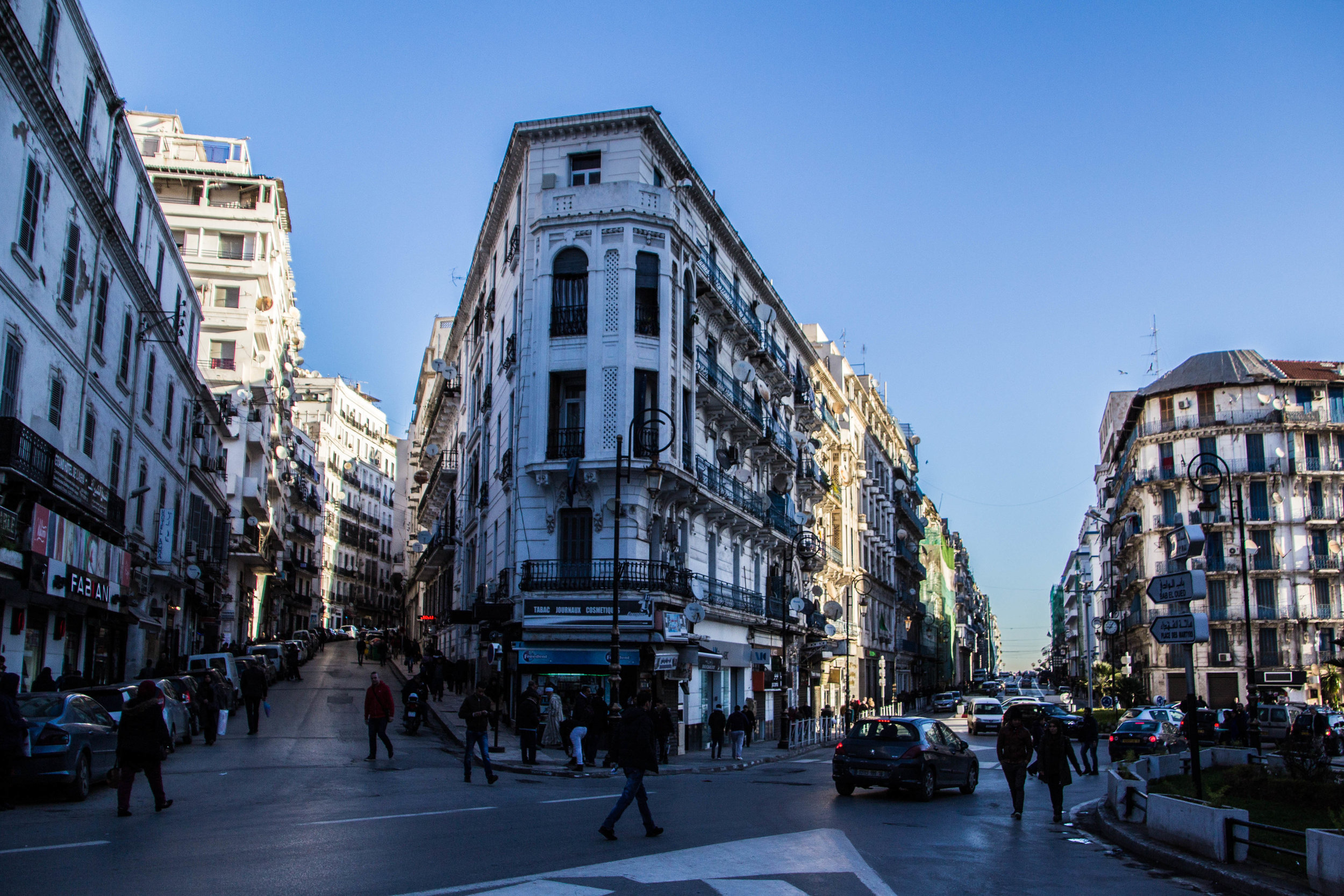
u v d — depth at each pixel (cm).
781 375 4325
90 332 2612
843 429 6197
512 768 2238
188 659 3278
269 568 6025
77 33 2372
